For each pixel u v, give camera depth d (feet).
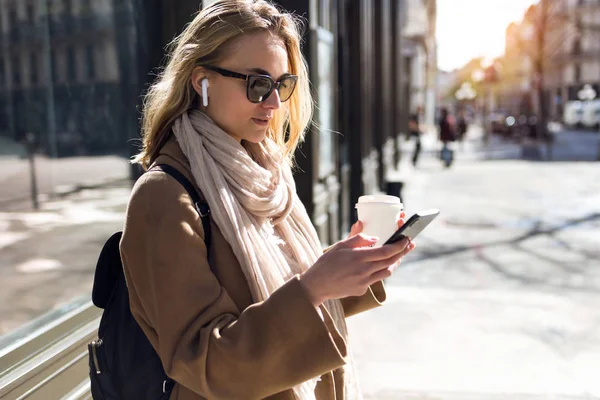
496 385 11.52
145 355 4.26
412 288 18.08
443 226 28.02
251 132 4.40
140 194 4.01
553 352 13.14
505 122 120.78
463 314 15.64
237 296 4.10
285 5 14.07
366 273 3.68
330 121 18.01
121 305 4.34
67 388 6.60
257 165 4.42
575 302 16.69
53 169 11.98
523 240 25.03
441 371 12.17
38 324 6.92
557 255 22.40
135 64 10.85
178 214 3.92
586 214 30.96
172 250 3.83
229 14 4.18
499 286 18.40
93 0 11.05
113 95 11.36
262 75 4.18
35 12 11.52
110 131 11.64
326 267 3.70
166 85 4.48
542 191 39.96
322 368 3.65
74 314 7.27
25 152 11.84
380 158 33.12
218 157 4.26
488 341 13.76
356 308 5.13
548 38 185.16
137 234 3.94
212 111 4.36
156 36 10.43
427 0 71.26
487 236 25.85
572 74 186.19
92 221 12.09
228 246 4.16
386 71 37.17
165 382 4.19
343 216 21.91
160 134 4.51
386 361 12.68
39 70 11.74
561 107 188.55
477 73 100.22
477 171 53.67
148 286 3.91
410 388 11.41
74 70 11.60
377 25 32.65
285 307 3.64
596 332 14.30
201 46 4.17
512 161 64.49
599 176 48.83
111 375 4.32
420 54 94.02
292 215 4.89
